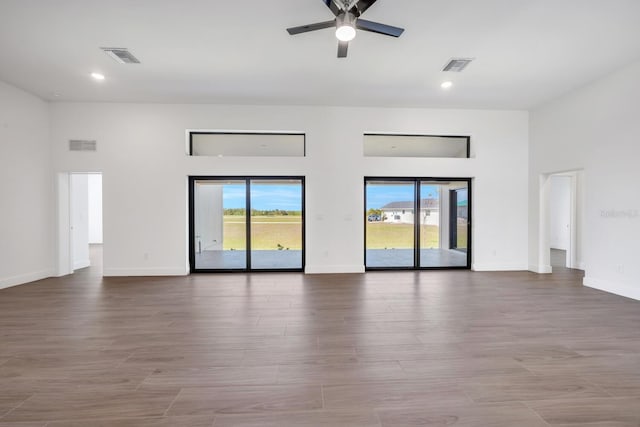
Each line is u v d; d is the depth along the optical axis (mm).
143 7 3094
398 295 4527
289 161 6016
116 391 2148
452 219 6617
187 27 3445
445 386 2207
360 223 6113
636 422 1833
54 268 5875
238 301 4254
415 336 3070
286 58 4160
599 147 4848
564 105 5492
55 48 3877
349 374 2367
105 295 4574
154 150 5879
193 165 5934
